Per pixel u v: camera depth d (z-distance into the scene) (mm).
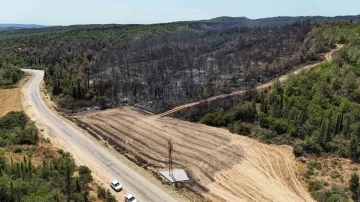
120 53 165250
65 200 48094
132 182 63312
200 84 116125
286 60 124188
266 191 60562
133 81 120125
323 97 85812
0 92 124250
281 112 86750
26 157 67875
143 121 95000
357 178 56531
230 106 97188
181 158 73062
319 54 125125
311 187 60469
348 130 71812
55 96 115312
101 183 62281
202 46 181875
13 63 170625
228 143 79875
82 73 133375
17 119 91875
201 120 94188
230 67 133750
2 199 44656
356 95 84250
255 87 106500
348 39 128250
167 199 58000
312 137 73625
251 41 175750
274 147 76750
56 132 88000
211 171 67562
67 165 58375
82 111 105125
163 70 136750
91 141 82625
